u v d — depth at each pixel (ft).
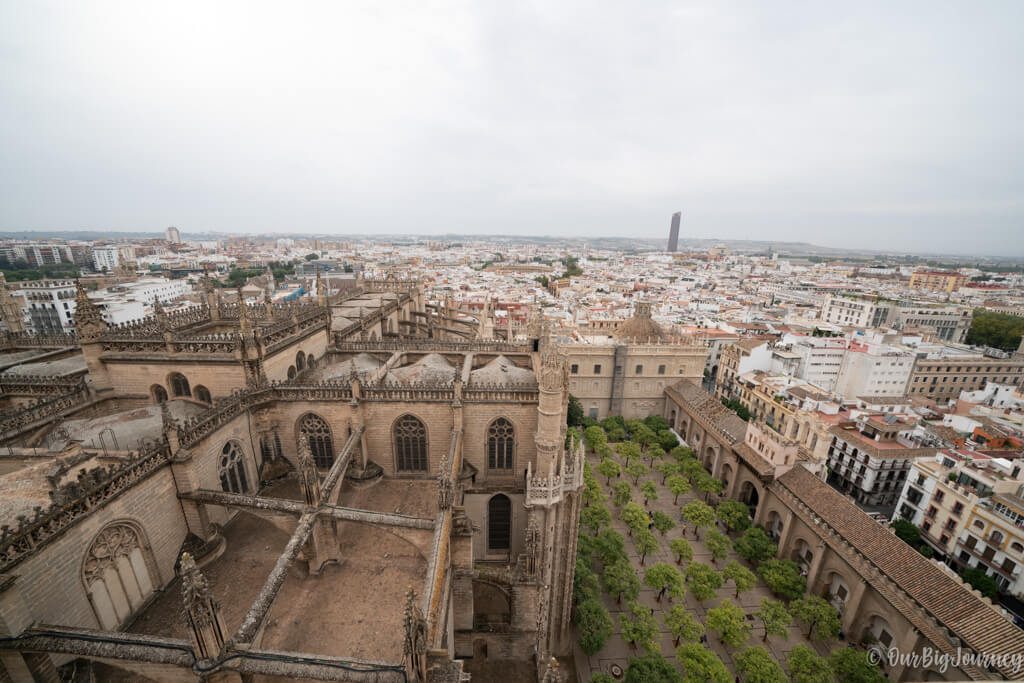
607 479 301.84
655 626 165.17
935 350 483.51
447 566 96.02
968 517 221.25
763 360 447.83
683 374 387.75
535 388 138.41
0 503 74.28
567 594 159.33
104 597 79.87
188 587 60.18
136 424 111.45
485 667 121.80
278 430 136.15
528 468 131.03
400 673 62.39
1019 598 197.06
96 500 77.77
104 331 132.46
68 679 69.26
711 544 215.92
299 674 63.46
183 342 129.80
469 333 319.06
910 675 159.63
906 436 295.89
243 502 98.48
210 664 62.39
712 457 316.19
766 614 176.45
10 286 576.20
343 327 212.64
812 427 246.88
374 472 137.90
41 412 115.55
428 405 136.46
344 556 105.91
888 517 275.59
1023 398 355.77
